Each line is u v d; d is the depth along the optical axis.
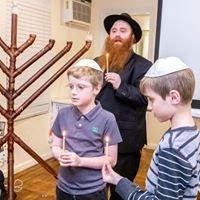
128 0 3.67
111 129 1.21
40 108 3.07
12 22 1.41
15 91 1.50
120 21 1.69
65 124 1.24
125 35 1.67
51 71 3.16
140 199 0.76
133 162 1.69
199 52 2.17
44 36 3.02
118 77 1.56
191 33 2.19
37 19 2.90
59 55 1.49
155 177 0.75
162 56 2.29
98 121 1.20
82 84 1.17
